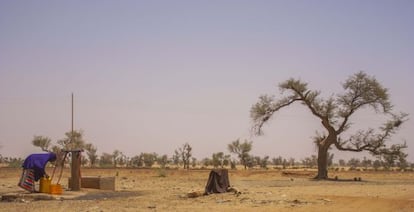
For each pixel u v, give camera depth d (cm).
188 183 4994
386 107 5872
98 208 2614
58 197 3180
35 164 3309
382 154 5975
